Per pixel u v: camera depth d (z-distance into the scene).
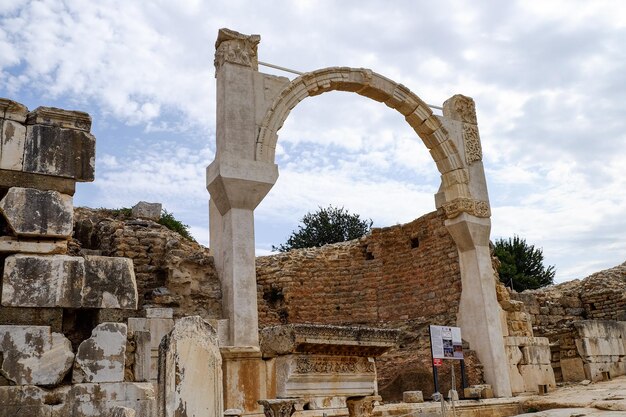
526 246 46.72
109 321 8.36
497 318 20.42
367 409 9.20
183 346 6.89
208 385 6.97
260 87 18.08
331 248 26.41
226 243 16.50
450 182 21.70
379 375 20.59
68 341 8.08
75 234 19.42
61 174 8.54
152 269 16.91
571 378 21.23
